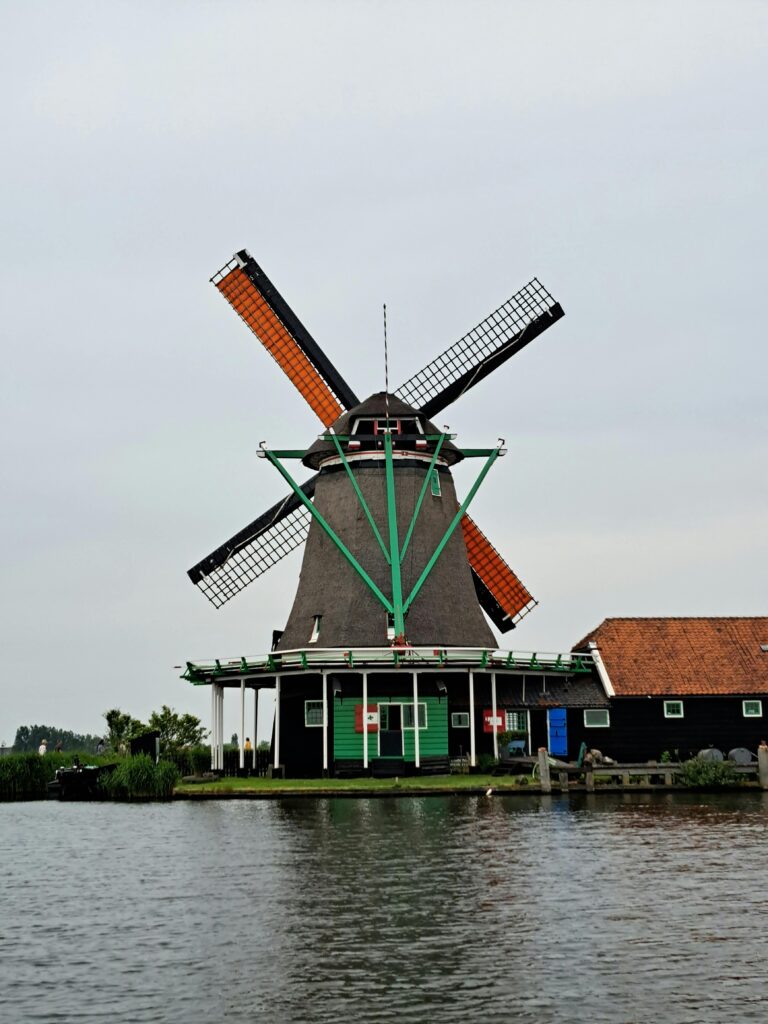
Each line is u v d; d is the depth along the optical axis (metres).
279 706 44.69
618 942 17.52
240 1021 14.55
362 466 46.84
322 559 47.06
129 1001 15.33
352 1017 14.59
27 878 24.08
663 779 40.72
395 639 43.78
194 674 46.31
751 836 27.53
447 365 50.47
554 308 51.00
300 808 35.16
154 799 42.06
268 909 20.06
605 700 46.94
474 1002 15.02
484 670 43.47
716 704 47.47
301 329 49.88
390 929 18.44
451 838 27.44
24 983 16.12
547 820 30.81
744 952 16.95
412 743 43.62
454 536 47.75
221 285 49.94
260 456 46.81
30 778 48.72
